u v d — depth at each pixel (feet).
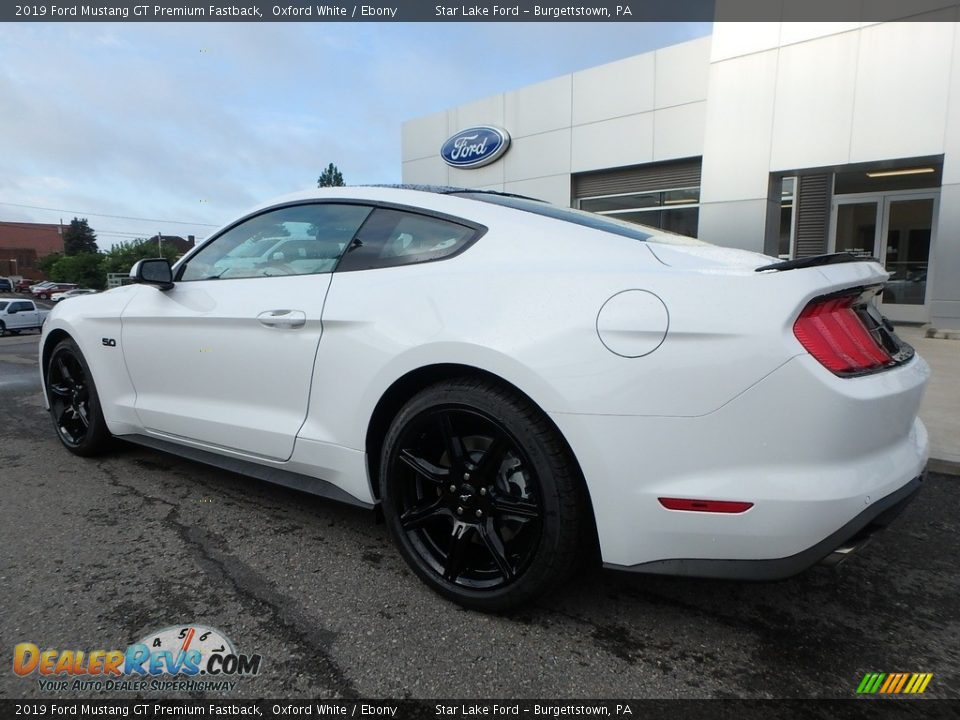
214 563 7.80
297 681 5.65
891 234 34.53
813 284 5.48
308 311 7.75
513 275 6.50
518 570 6.33
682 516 5.52
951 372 19.04
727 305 5.43
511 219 7.17
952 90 25.35
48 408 12.52
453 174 47.03
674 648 6.16
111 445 11.94
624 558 5.83
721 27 30.14
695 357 5.41
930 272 33.32
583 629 6.47
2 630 6.35
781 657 6.05
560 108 41.01
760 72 29.40
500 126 43.98
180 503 9.75
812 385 5.19
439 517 6.92
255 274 8.95
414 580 7.43
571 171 41.09
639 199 39.45
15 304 92.94
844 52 27.35
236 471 8.78
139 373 10.21
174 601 6.92
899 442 6.05
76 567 7.66
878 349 6.03
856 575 7.66
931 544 8.51
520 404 6.15
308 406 7.84
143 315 9.93
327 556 8.02
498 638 6.29
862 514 5.40
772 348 5.23
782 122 29.09
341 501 7.63
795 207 35.60
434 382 7.04
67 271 241.55
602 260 6.33
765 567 5.40
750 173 30.12
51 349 12.35
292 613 6.71
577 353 5.79
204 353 9.02
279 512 9.43
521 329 6.09
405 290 7.07
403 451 6.93
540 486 6.06
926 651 6.16
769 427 5.27
